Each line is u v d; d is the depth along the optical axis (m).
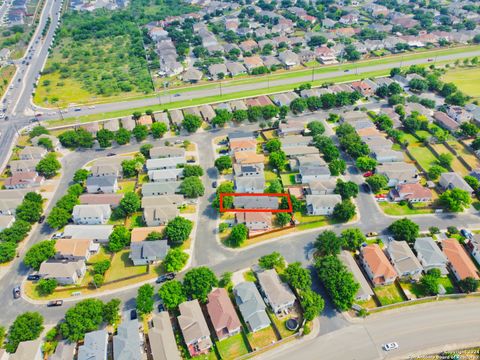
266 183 184.38
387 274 131.12
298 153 199.00
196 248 152.00
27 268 146.88
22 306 131.88
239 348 116.38
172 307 123.88
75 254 144.62
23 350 110.75
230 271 141.50
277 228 159.50
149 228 155.25
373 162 186.00
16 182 185.75
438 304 127.06
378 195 175.25
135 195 169.12
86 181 184.88
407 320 122.44
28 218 163.62
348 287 124.00
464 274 132.00
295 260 145.12
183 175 188.50
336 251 140.50
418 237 150.12
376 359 112.50
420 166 191.88
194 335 114.06
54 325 124.88
